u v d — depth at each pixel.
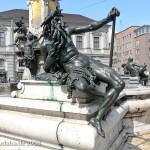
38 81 2.97
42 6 8.08
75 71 2.49
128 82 9.16
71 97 2.51
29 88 3.12
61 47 2.73
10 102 3.07
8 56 37.81
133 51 64.31
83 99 2.51
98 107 2.58
